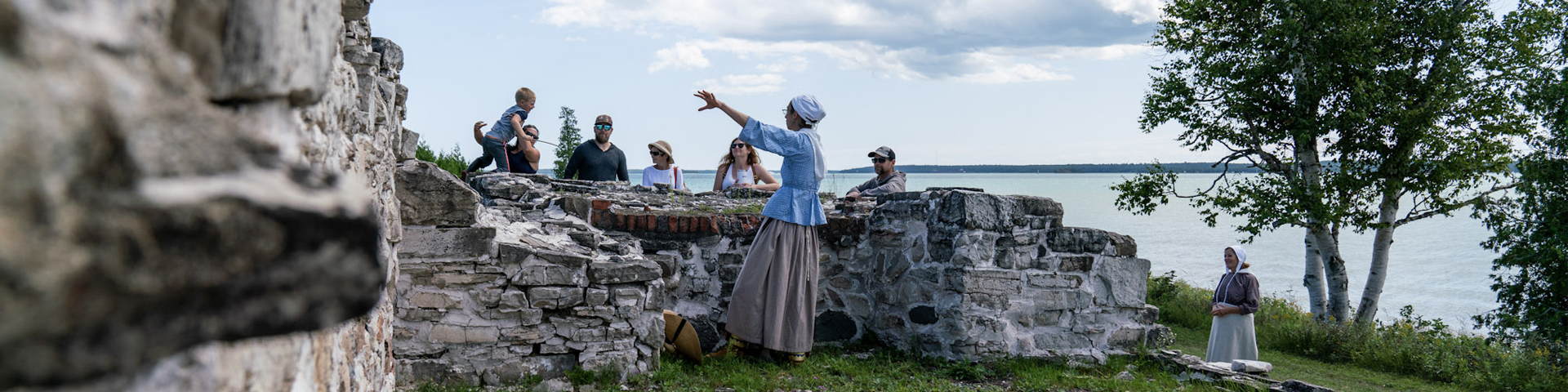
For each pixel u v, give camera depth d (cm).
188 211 66
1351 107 1450
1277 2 1485
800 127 585
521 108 932
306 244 75
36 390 63
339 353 179
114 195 64
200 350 82
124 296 64
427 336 485
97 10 67
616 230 653
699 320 662
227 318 71
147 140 68
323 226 76
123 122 66
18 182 58
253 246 71
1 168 57
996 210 659
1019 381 608
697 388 514
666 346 591
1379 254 1559
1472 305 2569
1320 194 1481
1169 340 740
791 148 564
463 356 491
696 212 703
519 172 932
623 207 702
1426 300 2756
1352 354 918
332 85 165
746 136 552
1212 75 1558
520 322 500
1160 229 7050
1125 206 1692
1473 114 1462
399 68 429
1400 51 1489
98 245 62
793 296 588
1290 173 1569
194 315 69
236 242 70
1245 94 1553
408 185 478
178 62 77
